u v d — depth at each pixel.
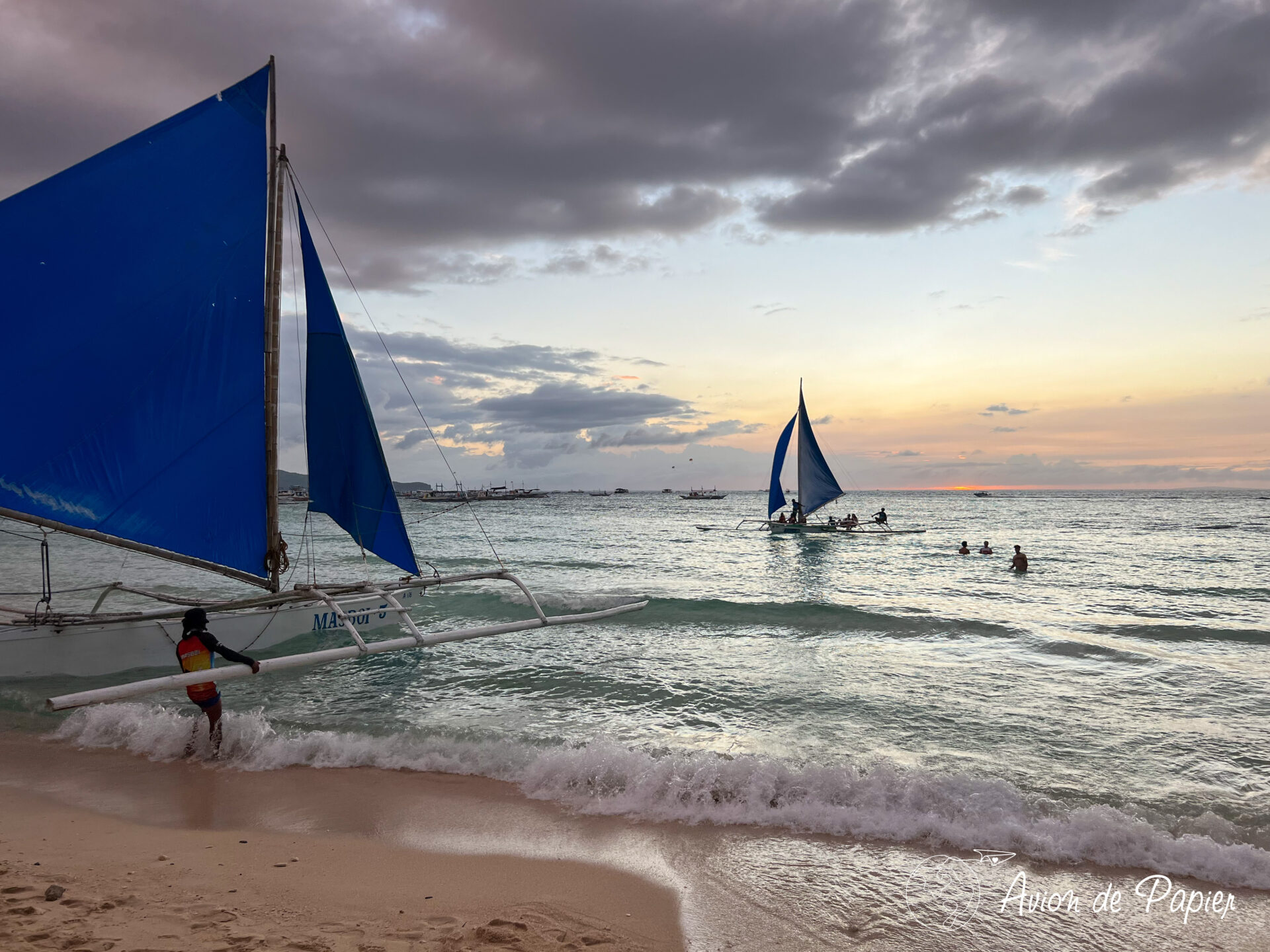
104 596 10.66
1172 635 15.38
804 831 5.91
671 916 4.49
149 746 7.88
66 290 7.99
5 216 7.62
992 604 20.42
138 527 8.45
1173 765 7.64
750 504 149.38
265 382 9.32
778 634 15.14
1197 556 35.41
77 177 7.96
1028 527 62.03
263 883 4.71
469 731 8.55
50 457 7.93
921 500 163.00
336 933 3.97
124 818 5.99
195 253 8.73
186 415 8.77
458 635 9.31
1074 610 19.31
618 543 45.19
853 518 50.28
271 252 9.31
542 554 37.25
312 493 11.77
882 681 11.19
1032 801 6.46
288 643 11.81
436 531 61.25
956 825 5.94
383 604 12.84
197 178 8.70
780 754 7.92
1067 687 10.88
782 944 4.22
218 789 6.73
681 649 13.57
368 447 11.85
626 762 7.05
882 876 5.15
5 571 25.16
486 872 5.05
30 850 5.20
